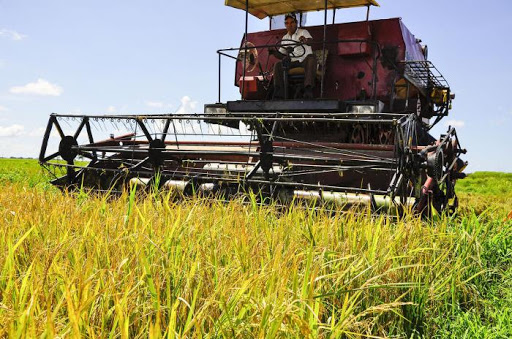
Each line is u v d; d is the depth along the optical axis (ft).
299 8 33.40
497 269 13.88
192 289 8.27
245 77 30.71
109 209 14.03
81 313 6.28
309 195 19.06
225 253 10.04
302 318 6.95
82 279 6.81
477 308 11.68
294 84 29.71
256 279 7.49
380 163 17.81
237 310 7.38
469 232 15.24
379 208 16.24
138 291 7.73
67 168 24.43
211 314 7.36
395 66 27.58
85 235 10.09
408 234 12.91
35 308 6.56
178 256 9.27
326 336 7.07
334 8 31.17
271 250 10.53
